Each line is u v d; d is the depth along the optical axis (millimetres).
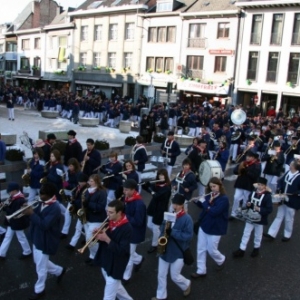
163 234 6109
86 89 48969
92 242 5316
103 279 6914
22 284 6613
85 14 47281
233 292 6738
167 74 40250
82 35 48844
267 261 8055
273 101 35000
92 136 22094
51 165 8938
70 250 7961
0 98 41562
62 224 9156
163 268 6078
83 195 7117
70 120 28703
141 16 41812
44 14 60094
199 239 7117
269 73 34469
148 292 6594
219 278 7203
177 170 15539
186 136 21125
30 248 7613
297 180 8867
